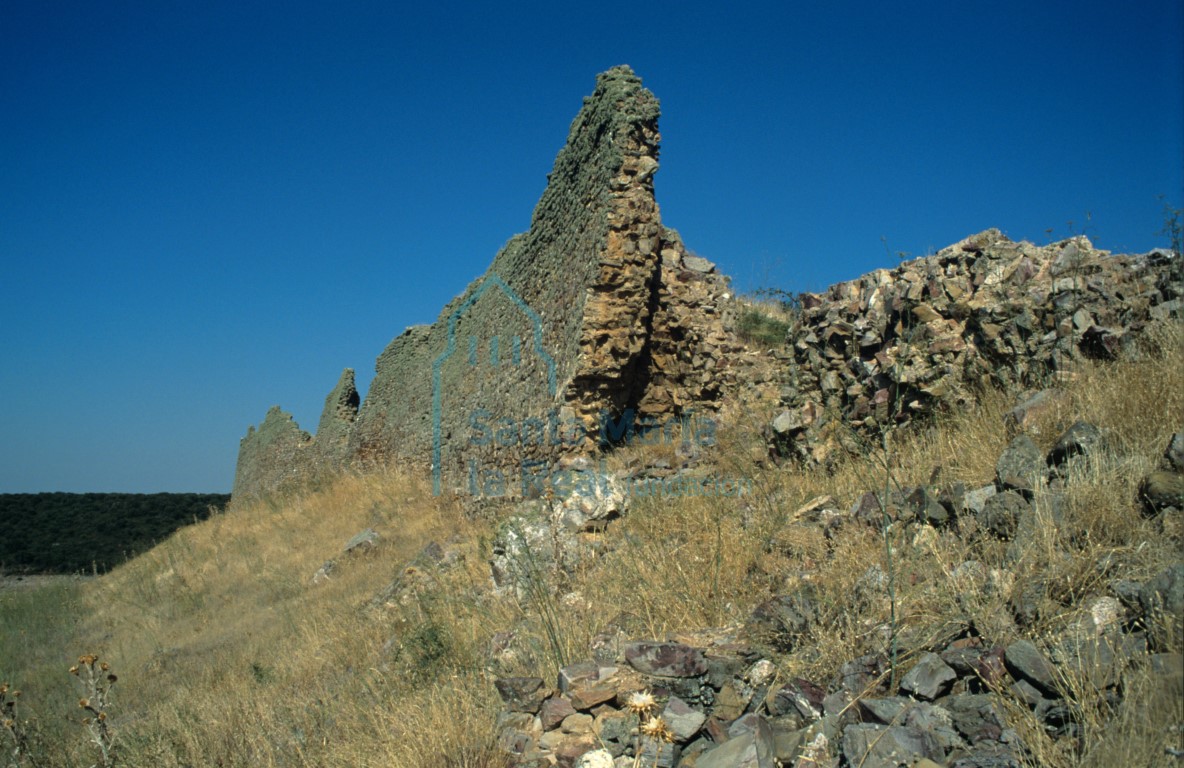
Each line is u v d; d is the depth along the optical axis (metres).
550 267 13.82
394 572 11.88
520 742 4.38
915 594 4.57
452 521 14.45
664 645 4.55
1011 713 3.47
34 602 17.36
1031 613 3.99
